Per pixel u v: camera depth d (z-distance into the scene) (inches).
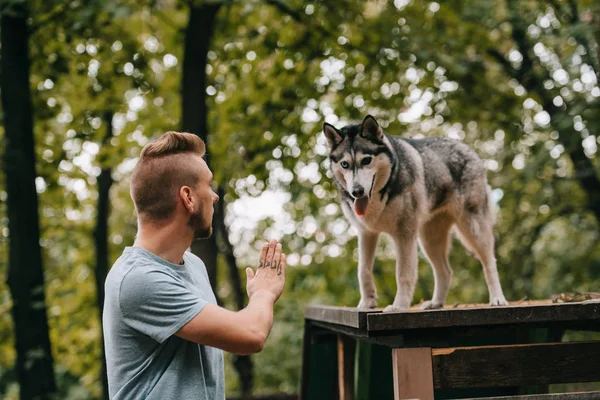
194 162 93.7
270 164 435.8
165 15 433.7
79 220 586.6
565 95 473.7
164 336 84.0
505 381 113.8
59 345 547.8
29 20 365.4
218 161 427.5
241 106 439.8
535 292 573.0
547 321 112.3
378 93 434.0
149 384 85.4
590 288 558.3
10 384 621.3
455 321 110.7
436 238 196.1
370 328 109.7
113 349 87.6
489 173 524.7
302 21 393.1
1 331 482.0
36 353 321.4
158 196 91.7
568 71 466.9
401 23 401.4
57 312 549.3
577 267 593.9
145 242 92.4
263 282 94.0
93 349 556.1
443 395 173.0
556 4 472.1
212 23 345.4
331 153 173.3
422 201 173.2
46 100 415.2
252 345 85.3
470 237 187.2
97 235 473.4
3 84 338.0
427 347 113.8
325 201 512.4
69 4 338.0
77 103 438.0
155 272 87.0
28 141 340.8
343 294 607.2
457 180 187.5
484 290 553.6
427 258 199.6
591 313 112.1
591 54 441.4
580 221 552.4
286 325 719.7
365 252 175.8
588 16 395.2
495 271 187.2
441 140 191.9
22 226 335.0
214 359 93.0
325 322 172.4
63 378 644.1
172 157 92.7
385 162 166.2
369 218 168.6
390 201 167.5
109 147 435.2
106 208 477.7
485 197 191.8
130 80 398.9
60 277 579.2
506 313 111.2
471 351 113.9
